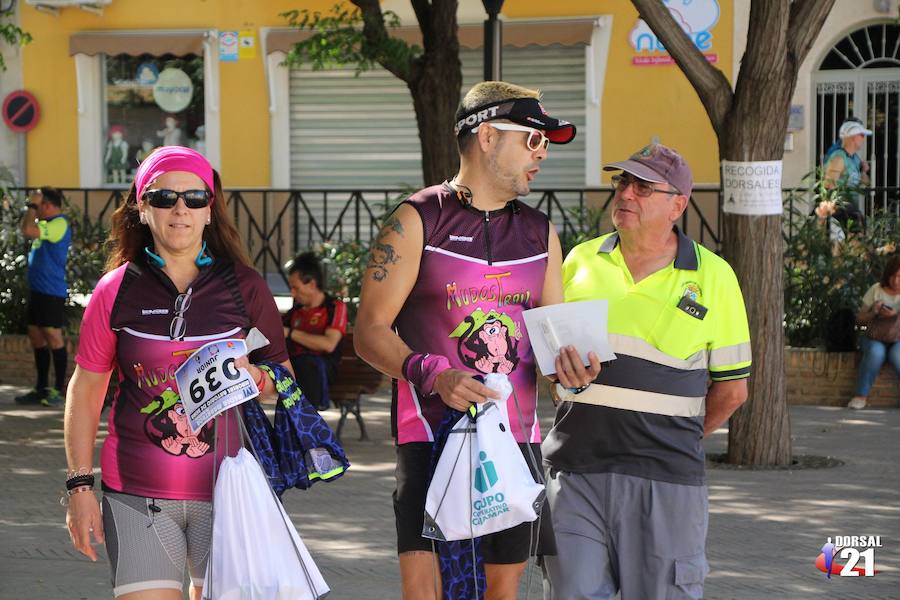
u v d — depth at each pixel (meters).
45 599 9.62
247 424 6.38
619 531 7.07
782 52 14.52
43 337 19.98
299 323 16.09
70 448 6.45
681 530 7.04
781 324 15.12
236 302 6.45
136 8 32.66
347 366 16.88
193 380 6.22
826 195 22.23
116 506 6.32
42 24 33.06
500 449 6.24
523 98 6.47
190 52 32.38
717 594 9.78
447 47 19.56
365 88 32.16
